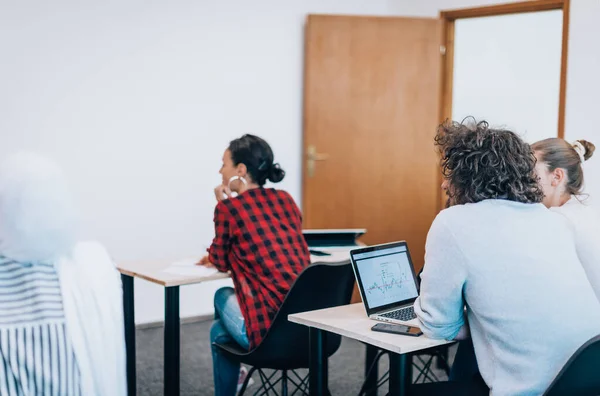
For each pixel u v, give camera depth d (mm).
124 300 3010
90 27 4406
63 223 1514
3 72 4137
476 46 6047
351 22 5145
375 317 2213
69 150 4379
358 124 5199
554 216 1939
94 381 1528
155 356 4113
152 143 4684
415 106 5219
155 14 4633
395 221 5277
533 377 1794
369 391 3207
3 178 1501
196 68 4820
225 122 4965
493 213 1881
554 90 6020
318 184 5207
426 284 1935
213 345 2912
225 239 2820
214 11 4863
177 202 4809
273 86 5156
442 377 3689
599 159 4262
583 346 1696
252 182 2932
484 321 1867
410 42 5180
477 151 1903
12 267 1504
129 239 4633
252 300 2744
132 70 4574
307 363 2732
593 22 4289
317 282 2596
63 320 1492
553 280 1832
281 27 5164
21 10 4172
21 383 1455
